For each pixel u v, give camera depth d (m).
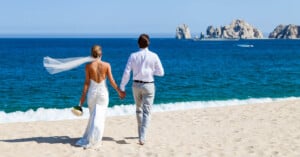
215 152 7.59
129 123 10.95
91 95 7.77
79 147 7.88
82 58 8.05
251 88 25.98
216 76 35.28
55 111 14.78
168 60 63.91
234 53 93.12
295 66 49.31
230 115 12.52
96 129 7.80
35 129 9.94
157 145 8.13
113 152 7.51
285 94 23.00
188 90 24.78
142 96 7.80
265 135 9.24
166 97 21.70
